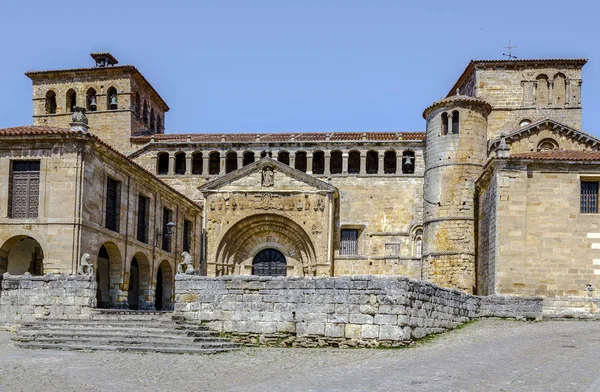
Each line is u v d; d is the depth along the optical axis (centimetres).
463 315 3222
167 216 5209
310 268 5581
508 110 6131
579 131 5456
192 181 6219
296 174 5603
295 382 1841
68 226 3594
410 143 6044
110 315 2981
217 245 5603
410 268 5781
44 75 6688
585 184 3938
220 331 2800
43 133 3644
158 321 2853
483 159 5394
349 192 6012
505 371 1906
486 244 4478
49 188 3644
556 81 6141
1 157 3709
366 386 1728
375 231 5928
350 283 2698
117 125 6550
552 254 3872
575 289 3828
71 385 1828
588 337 2669
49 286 3062
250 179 5666
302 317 2730
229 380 1936
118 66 6544
